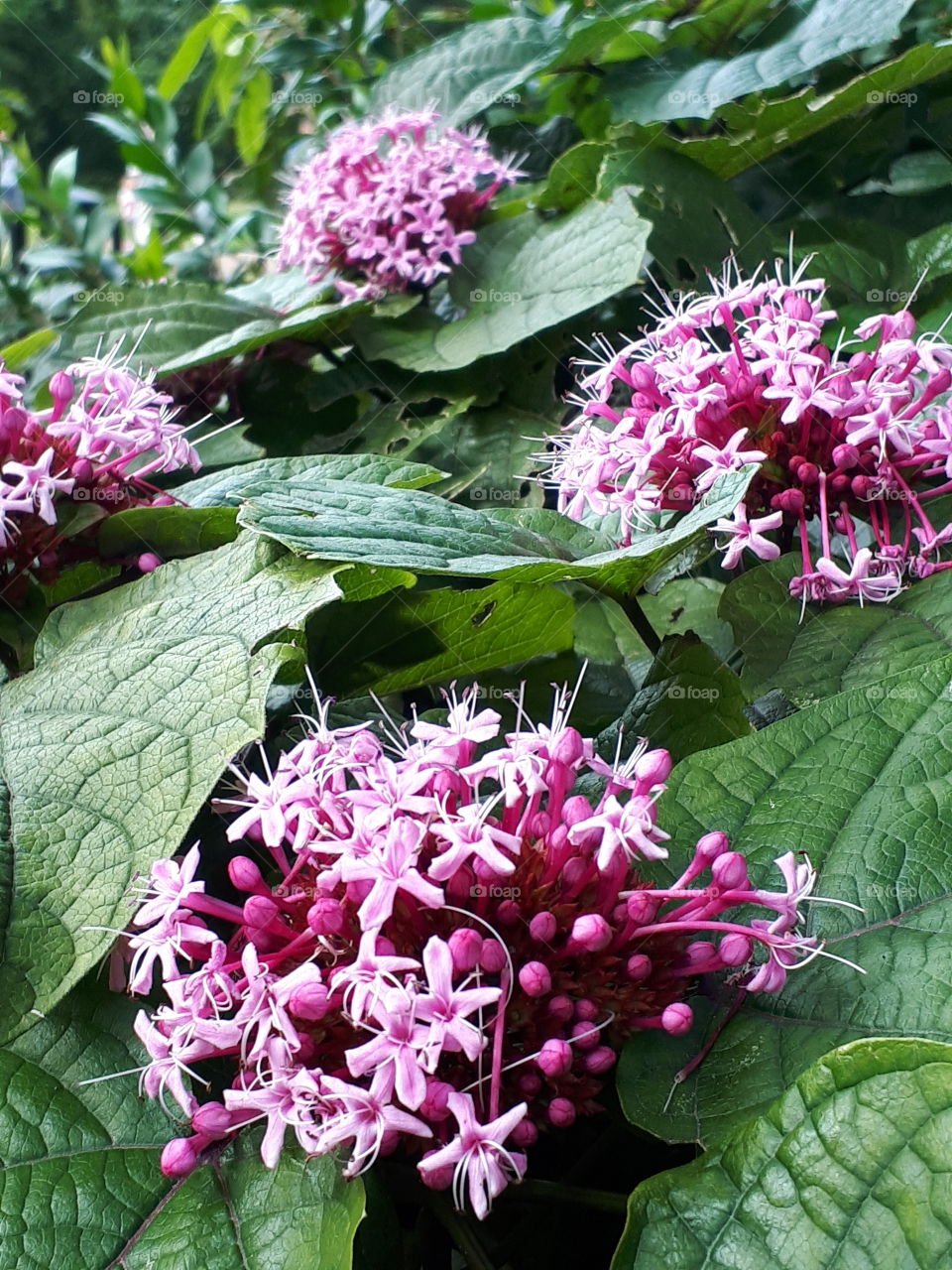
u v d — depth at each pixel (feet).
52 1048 0.90
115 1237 0.81
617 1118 0.92
